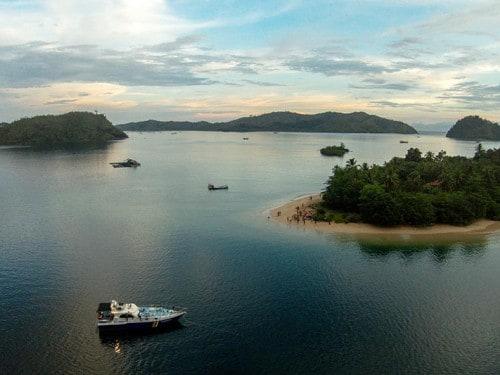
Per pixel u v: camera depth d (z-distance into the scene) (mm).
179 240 162500
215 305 111875
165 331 100500
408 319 106500
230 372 86625
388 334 99938
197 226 181500
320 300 115375
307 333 99812
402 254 149500
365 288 122938
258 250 152000
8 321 102750
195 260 142125
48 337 96938
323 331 100750
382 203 178000
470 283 127250
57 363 88562
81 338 97000
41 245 155375
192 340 97125
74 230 174625
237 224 184750
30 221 187625
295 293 119125
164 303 112312
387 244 159250
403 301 115562
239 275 130375
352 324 103875
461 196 189625
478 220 191750
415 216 177750
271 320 105125
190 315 106875
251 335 99000
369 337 98688
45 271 131625
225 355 91938
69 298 114188
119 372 86500
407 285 125312
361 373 86562
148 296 116000
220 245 157000
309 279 128250
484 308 112500
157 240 162375
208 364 89125
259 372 86625
